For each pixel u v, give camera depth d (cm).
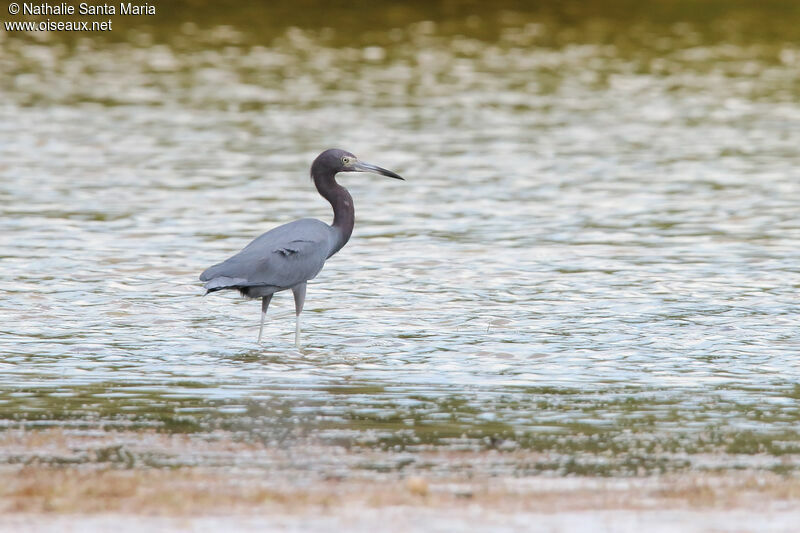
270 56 4416
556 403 1192
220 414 1146
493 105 3659
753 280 1750
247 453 1016
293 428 1099
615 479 951
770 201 2367
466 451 1030
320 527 810
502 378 1286
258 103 3625
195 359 1355
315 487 917
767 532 812
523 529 812
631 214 2248
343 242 1523
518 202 2364
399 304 1616
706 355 1378
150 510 842
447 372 1309
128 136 3086
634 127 3325
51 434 1067
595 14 5266
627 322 1523
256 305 1611
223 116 3409
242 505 859
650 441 1067
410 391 1234
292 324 1518
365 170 1532
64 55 4356
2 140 2983
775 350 1397
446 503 875
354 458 1005
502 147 3008
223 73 4106
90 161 2747
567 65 4369
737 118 3475
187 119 3356
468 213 2256
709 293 1673
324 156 1523
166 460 991
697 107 3666
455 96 3788
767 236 2056
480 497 891
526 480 946
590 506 871
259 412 1153
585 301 1631
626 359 1362
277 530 802
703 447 1051
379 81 4025
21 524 807
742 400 1205
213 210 2256
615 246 1983
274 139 3086
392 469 977
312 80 4016
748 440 1072
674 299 1642
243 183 2536
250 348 1406
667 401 1201
